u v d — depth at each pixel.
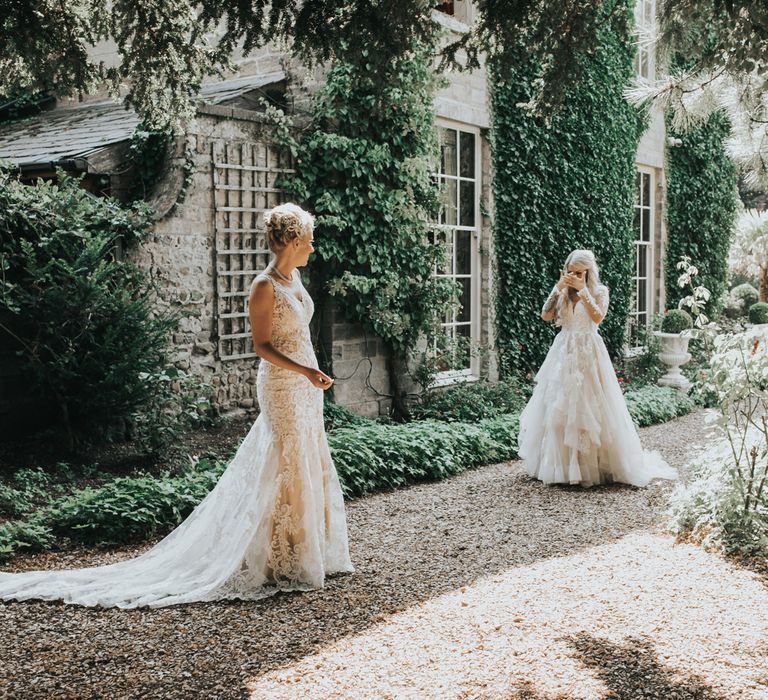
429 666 3.05
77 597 3.78
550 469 6.32
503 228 10.31
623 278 12.59
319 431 4.11
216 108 7.53
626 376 12.13
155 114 5.67
